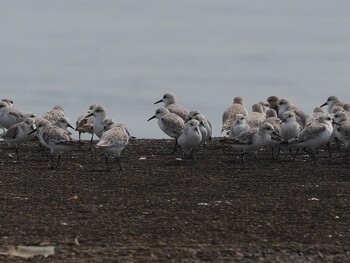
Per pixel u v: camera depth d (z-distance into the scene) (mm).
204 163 25531
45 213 18625
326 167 25047
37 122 25078
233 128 27125
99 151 27281
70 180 22500
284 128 27188
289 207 19516
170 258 15484
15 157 26172
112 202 19859
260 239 16812
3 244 16141
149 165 25109
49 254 15523
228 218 18422
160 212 18891
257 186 22000
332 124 26766
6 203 19516
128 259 15344
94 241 16453
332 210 19281
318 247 16328
